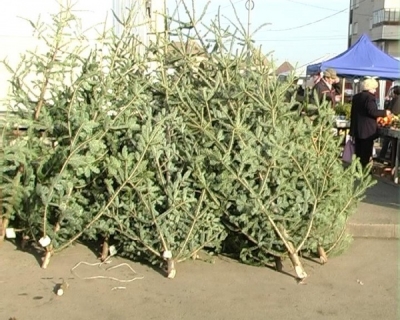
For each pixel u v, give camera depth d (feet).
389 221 22.90
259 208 16.99
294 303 15.70
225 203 17.66
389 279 17.66
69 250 19.56
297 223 17.70
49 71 19.49
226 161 17.31
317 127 19.21
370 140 35.17
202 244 17.98
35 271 17.60
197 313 14.90
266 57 19.47
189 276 17.48
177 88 18.84
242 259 18.54
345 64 54.60
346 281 17.44
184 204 17.40
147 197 17.53
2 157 18.61
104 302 15.46
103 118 18.35
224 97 18.53
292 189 17.52
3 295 15.76
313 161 18.06
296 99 20.35
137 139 17.88
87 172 17.58
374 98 34.88
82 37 22.74
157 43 20.53
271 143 17.20
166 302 15.56
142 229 17.65
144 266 18.26
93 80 19.06
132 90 18.99
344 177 19.40
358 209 25.11
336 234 19.42
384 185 32.71
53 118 19.07
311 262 19.06
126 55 20.35
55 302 15.38
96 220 18.19
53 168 18.28
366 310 15.33
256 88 18.49
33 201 18.31
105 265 18.26
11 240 20.30
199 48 20.24
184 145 18.19
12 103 23.85
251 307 15.35
